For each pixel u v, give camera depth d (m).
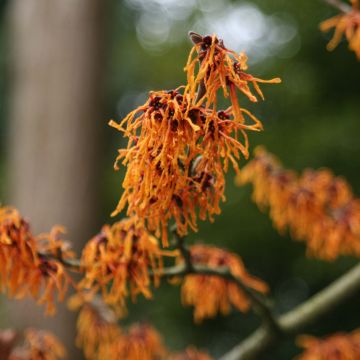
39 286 2.28
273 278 12.45
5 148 13.14
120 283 2.29
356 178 11.46
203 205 1.85
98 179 8.43
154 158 1.75
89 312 3.06
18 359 2.66
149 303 11.51
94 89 8.46
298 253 11.70
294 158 11.48
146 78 13.41
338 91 12.28
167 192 1.77
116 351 3.00
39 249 2.33
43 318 7.01
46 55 8.42
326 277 11.34
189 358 3.52
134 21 14.77
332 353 3.29
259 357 3.53
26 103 8.47
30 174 8.28
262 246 11.82
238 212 11.35
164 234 1.88
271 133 11.63
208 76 1.71
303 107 12.05
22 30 8.67
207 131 1.74
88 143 8.36
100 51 8.54
